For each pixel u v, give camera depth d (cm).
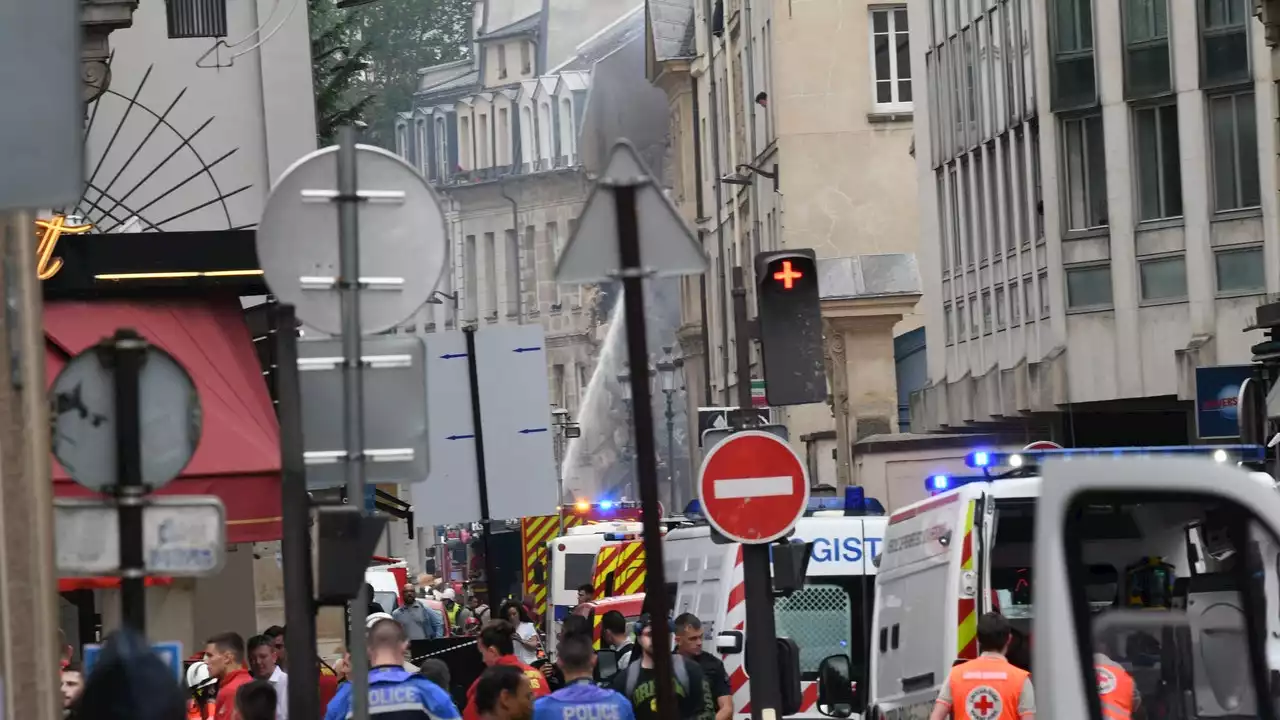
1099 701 1341
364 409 2025
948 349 9656
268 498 3634
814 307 2808
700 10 16338
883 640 2903
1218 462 1377
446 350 4241
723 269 15412
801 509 2778
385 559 7569
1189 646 1450
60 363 3953
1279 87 6019
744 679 3734
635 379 2070
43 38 1219
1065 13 7856
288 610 1964
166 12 5603
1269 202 7281
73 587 2947
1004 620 2395
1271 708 1432
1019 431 9100
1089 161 7844
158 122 5256
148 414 1748
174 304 4175
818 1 12269
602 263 2105
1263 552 1396
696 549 4144
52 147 1217
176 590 4062
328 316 2008
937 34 9688
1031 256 8256
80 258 4072
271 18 5700
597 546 7662
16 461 1733
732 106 14525
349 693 2433
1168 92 7506
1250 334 7319
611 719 2575
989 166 8881
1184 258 7488
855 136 12231
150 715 1259
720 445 2780
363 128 7619
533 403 4272
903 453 5716
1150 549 1480
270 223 1997
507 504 4244
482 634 3297
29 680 1717
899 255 10000
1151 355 7594
